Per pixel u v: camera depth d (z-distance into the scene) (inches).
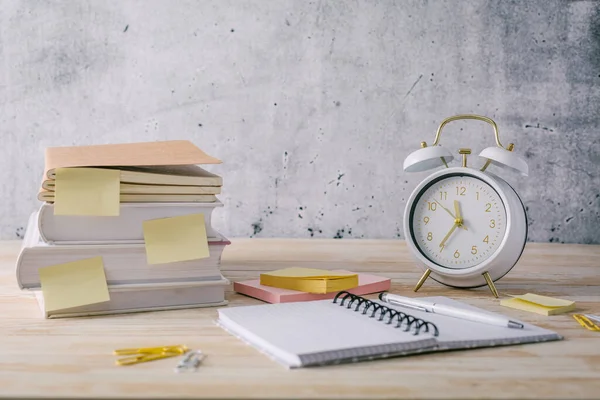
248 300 47.4
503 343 34.8
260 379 29.0
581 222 94.1
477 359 32.4
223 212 95.1
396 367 30.9
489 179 48.3
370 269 61.7
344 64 93.5
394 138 94.0
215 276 44.8
